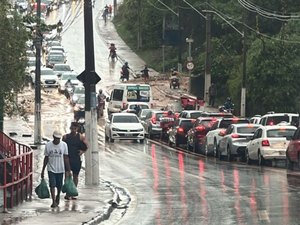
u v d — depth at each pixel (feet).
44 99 486.38
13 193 145.28
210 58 482.28
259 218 131.03
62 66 563.48
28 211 139.95
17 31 168.35
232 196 163.02
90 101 186.29
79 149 166.50
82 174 216.13
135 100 429.38
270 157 234.38
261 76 406.62
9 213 136.87
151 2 640.58
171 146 327.26
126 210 146.82
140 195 168.66
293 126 242.78
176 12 606.14
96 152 186.39
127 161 256.11
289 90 403.34
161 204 153.99
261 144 236.43
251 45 436.76
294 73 405.18
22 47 168.14
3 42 163.73
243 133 259.19
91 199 158.71
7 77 166.20
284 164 243.40
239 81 436.35
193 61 544.21
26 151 169.78
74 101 456.45
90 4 186.80
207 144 281.54
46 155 147.02
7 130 356.18
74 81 510.58
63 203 151.84
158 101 492.54
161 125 358.64
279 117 281.33
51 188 146.82
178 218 134.62
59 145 147.43
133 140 351.46
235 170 224.74
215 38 522.06
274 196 161.07
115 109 435.12
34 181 190.90
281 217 131.34
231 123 281.54
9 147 201.36
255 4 498.28
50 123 393.29
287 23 447.83
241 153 255.91
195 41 593.01
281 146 234.38
